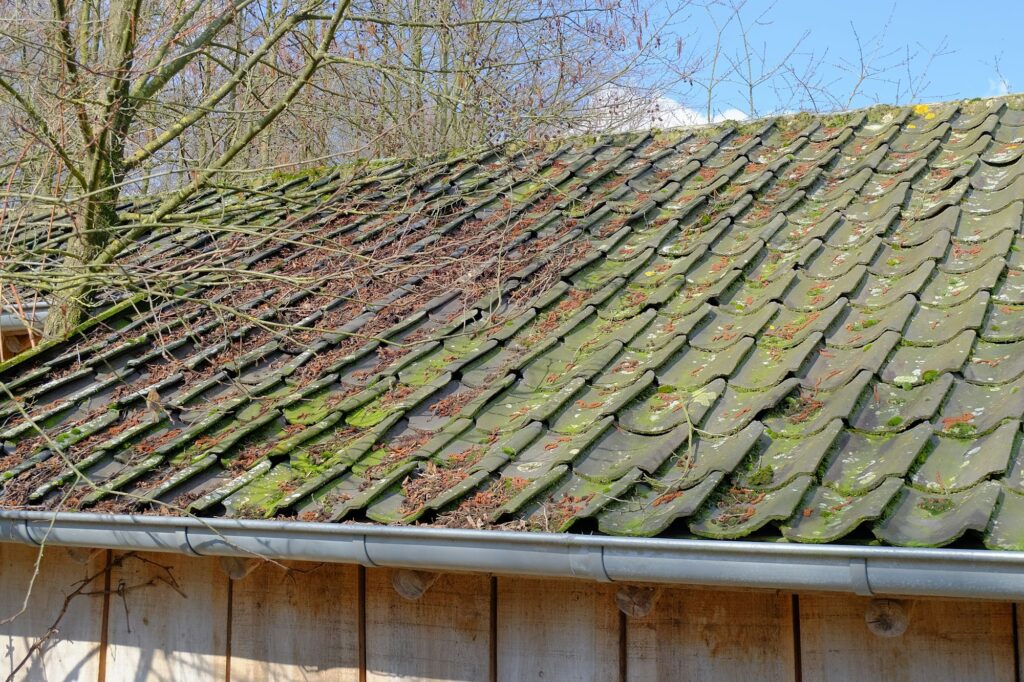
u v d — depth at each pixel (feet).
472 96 21.21
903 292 12.40
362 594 11.92
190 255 19.90
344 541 10.21
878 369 10.71
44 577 14.33
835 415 9.97
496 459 10.88
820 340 11.89
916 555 7.63
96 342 17.11
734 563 8.43
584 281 15.58
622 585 9.75
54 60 18.92
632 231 16.97
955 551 7.48
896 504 8.45
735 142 20.20
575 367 12.92
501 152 22.17
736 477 9.57
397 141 26.55
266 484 11.78
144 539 11.51
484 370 13.56
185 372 15.42
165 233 22.09
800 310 12.98
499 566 9.47
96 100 17.83
